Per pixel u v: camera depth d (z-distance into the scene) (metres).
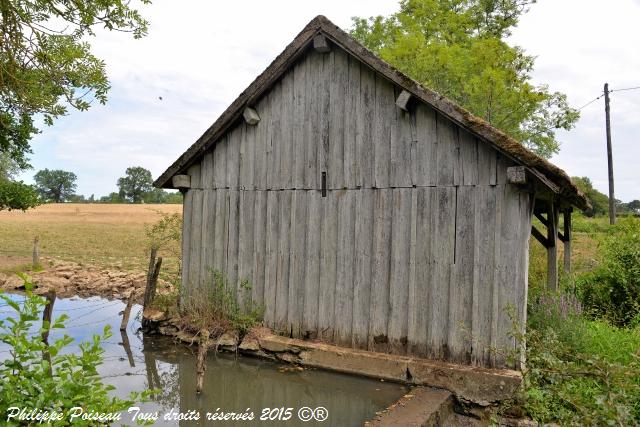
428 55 17.33
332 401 6.30
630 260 9.33
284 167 7.92
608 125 22.34
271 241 8.00
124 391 6.71
